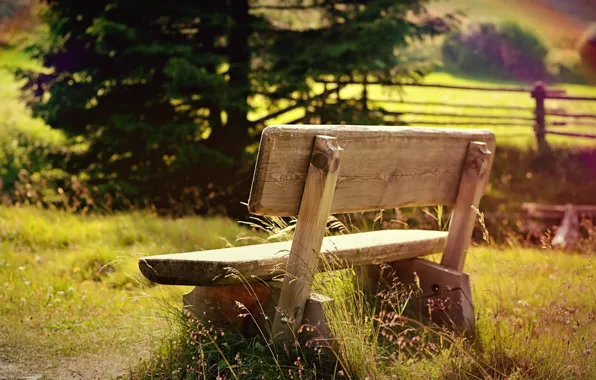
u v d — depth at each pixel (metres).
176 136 9.59
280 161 3.00
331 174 3.10
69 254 6.29
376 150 3.42
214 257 3.21
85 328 4.43
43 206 9.53
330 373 3.21
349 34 9.54
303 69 9.78
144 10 9.58
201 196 10.02
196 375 3.27
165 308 3.79
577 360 3.31
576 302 4.76
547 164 13.08
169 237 7.01
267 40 10.13
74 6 9.72
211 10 9.77
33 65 22.50
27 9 25.94
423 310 4.13
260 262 3.21
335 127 3.18
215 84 9.24
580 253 8.17
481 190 4.12
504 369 3.34
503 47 24.61
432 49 24.75
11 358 3.88
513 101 18.59
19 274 5.68
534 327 3.83
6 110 17.39
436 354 3.64
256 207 3.02
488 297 4.84
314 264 3.21
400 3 9.59
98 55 9.94
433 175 3.89
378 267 4.23
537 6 32.59
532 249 7.95
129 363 3.74
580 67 24.75
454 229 4.14
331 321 3.27
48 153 10.42
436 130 3.79
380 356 3.45
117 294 5.25
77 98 9.77
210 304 3.57
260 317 3.47
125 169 10.24
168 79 9.94
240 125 10.20
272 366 3.20
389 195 3.65
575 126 15.98
